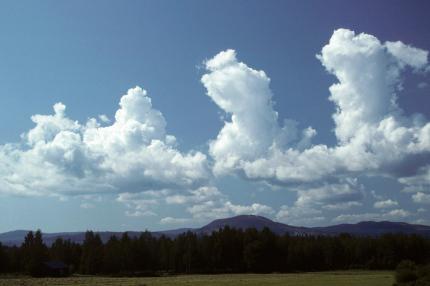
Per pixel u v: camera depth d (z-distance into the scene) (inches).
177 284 3563.0
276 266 7194.9
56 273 6107.3
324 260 7377.0
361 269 7278.5
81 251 7573.8
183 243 7381.9
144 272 6796.3
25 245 6825.8
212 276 5620.1
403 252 7268.7
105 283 3927.2
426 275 2613.2
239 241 7342.5
